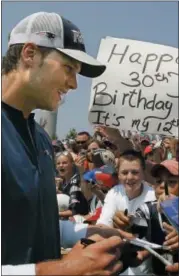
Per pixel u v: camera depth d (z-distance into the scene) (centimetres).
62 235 179
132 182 332
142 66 378
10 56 156
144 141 584
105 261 127
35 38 152
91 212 441
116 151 497
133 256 162
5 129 148
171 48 380
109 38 386
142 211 244
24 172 146
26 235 144
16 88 154
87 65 169
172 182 280
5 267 121
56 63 152
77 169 516
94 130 577
